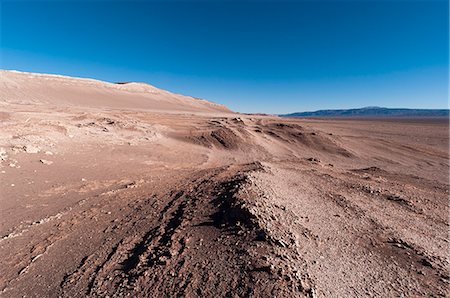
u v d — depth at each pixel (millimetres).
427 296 3963
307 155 27938
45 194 9422
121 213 7680
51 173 11688
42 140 15633
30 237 6531
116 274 4719
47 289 4660
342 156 28922
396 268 4645
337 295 3676
